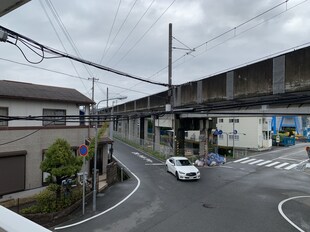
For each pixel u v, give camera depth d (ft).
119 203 49.93
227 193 58.59
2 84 63.36
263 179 75.31
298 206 49.29
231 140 167.63
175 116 108.58
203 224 39.83
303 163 107.24
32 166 54.75
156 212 45.09
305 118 241.96
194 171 71.92
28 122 59.62
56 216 41.45
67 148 45.91
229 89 57.77
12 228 3.92
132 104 155.74
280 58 45.50
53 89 73.05
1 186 49.65
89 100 70.90
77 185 56.80
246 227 38.86
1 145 50.14
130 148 139.13
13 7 6.28
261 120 161.27
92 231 36.65
